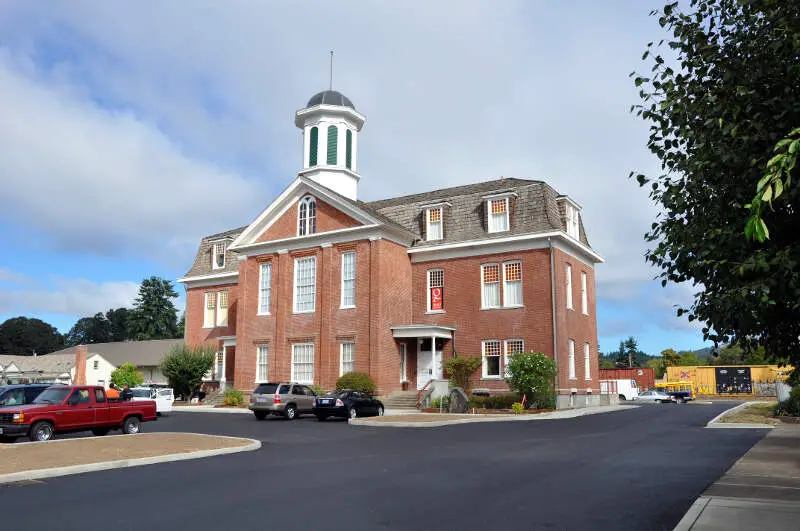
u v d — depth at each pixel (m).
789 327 7.74
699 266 7.65
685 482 11.34
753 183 7.17
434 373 34.31
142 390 32.91
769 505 8.98
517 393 31.98
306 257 39.53
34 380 70.50
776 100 7.13
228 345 45.38
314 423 26.59
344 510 9.19
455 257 37.06
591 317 38.66
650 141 8.70
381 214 40.91
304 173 43.31
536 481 11.53
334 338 37.06
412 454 15.61
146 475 12.51
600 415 30.00
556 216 35.00
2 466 12.80
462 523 8.37
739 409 33.25
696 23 8.12
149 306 93.50
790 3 7.20
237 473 12.71
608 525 8.21
